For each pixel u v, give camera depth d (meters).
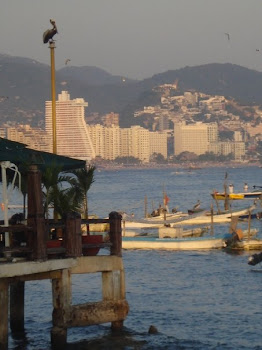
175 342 46.75
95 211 196.12
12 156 41.88
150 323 52.19
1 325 38.03
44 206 45.03
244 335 49.16
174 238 102.31
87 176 48.47
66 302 40.25
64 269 39.97
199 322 52.94
